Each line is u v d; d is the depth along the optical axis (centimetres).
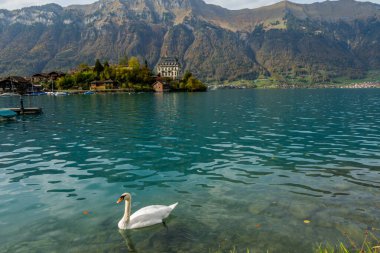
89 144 2580
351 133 3112
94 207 1265
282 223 1101
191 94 15962
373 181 1553
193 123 4012
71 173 1739
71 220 1148
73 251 940
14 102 9706
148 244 977
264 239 996
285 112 5678
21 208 1262
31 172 1767
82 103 8638
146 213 1100
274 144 2539
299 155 2130
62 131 3350
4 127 3741
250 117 4781
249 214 1177
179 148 2391
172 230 1063
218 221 1123
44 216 1184
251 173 1706
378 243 951
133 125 3822
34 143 2658
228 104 8119
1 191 1463
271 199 1324
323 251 916
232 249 943
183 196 1370
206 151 2277
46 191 1455
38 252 938
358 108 6581
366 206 1240
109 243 984
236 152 2238
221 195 1377
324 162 1936
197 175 1675
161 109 6444
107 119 4528
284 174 1684
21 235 1041
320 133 3127
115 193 1420
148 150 2323
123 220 1079
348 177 1623
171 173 1717
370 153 2178
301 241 980
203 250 941
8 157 2142
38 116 5044
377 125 3722
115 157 2106
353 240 978
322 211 1197
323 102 8931
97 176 1678
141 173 1723
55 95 15150
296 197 1345
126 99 10794
